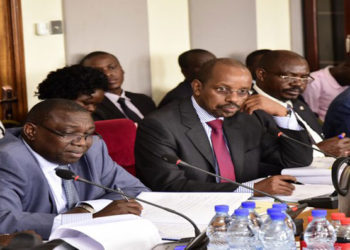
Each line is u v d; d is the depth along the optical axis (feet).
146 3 24.70
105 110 21.42
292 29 27.63
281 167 15.03
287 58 16.81
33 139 11.07
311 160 15.06
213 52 26.27
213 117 13.98
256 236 7.77
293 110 16.83
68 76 15.90
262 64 17.10
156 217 10.60
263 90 17.21
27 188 11.00
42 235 10.39
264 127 14.90
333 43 28.73
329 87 25.39
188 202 11.46
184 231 9.82
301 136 15.02
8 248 5.24
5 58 22.27
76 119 11.00
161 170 13.32
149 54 24.81
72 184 11.63
